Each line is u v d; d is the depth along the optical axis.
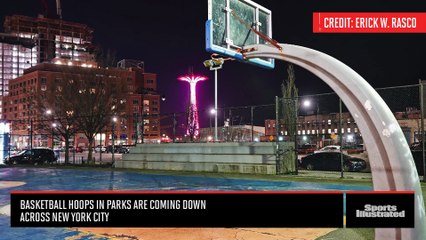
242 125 32.00
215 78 28.80
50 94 33.50
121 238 6.76
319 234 6.72
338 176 16.42
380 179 4.11
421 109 14.16
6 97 152.00
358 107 4.28
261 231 7.04
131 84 145.12
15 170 24.05
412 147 20.12
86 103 29.89
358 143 35.19
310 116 25.23
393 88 14.82
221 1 6.67
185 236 6.82
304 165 22.70
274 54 5.54
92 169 23.58
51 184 14.79
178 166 20.98
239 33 6.92
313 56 4.86
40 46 198.38
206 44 6.39
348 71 4.45
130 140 124.88
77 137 118.06
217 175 17.36
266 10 7.60
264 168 17.58
